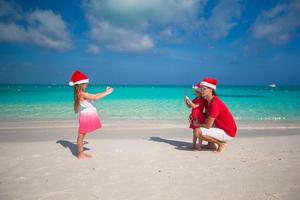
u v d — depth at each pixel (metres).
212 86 6.26
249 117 15.12
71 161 5.77
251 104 23.47
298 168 5.28
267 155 6.33
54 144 7.54
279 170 5.15
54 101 22.94
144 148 7.10
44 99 25.28
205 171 5.09
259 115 16.03
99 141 8.02
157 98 29.20
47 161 5.77
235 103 24.58
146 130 10.34
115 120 13.01
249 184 4.41
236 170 5.15
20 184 4.44
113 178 4.71
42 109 17.20
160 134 9.55
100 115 15.01
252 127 11.42
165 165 5.48
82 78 5.93
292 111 18.12
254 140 8.40
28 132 9.61
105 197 3.92
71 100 24.08
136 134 9.51
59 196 3.96
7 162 5.68
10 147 7.12
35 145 7.39
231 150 6.87
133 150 6.85
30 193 4.07
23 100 24.05
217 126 6.58
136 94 38.88
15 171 5.10
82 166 5.41
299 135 9.54
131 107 19.25
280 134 9.80
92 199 3.86
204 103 6.68
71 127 10.73
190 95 36.03
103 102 23.42
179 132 10.00
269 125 11.98
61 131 9.88
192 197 3.90
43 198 3.89
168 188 4.25
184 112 16.67
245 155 6.33
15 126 10.81
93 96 5.92
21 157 6.09
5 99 25.23
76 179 4.66
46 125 11.12
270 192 4.08
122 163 5.62
